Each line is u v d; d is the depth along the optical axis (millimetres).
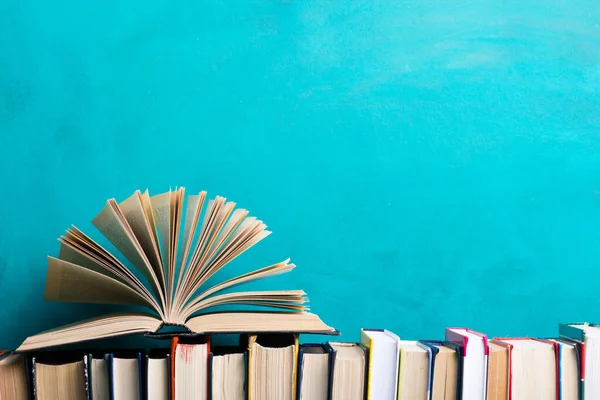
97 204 1070
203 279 884
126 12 1092
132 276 873
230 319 866
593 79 1190
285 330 835
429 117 1155
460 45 1170
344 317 1125
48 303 1043
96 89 1077
